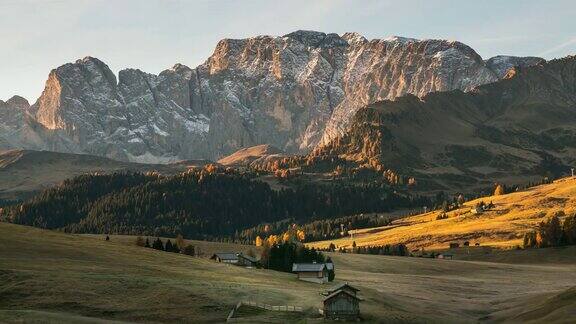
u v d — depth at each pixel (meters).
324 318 102.44
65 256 134.00
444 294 149.25
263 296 112.44
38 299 98.62
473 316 118.62
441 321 108.50
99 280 110.44
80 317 88.94
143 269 129.88
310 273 154.88
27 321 81.44
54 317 86.00
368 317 104.62
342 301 103.75
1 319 82.19
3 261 119.25
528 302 124.50
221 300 105.06
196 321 94.50
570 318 91.56
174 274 129.12
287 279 152.50
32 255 129.62
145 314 96.25
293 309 105.38
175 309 99.12
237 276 142.25
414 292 149.25
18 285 103.81
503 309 123.25
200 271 140.88
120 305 99.19
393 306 119.69
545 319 95.00
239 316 98.56
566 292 109.56
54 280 107.69
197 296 105.88
